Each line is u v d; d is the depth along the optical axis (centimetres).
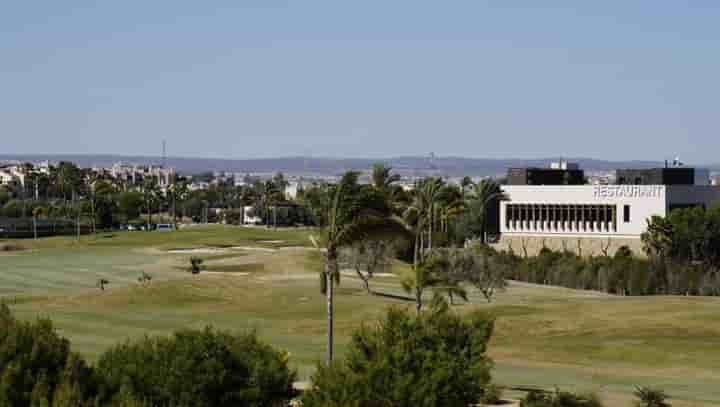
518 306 9744
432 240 15238
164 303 10581
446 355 4278
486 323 4578
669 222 15938
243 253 18512
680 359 7300
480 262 11200
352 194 5881
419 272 7381
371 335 4347
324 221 5928
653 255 15675
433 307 4688
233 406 4144
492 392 5259
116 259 17788
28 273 15588
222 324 9112
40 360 3600
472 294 12000
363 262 11531
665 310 9250
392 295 11356
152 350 4212
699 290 13400
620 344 7788
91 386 3647
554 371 6794
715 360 7288
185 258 17650
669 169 18288
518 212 18662
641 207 17350
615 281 13775
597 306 9612
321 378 4131
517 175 19625
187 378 4069
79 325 8819
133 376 4034
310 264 15262
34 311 9975
